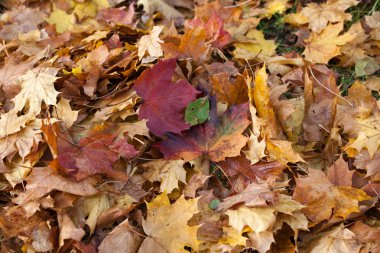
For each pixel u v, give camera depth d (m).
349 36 1.46
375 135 1.26
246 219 1.17
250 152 1.27
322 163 1.30
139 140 1.26
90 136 1.26
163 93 1.29
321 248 1.19
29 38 1.48
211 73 1.37
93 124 1.30
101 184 1.24
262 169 1.25
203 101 1.29
